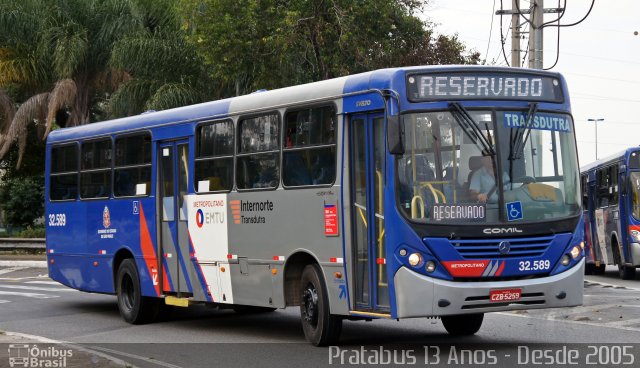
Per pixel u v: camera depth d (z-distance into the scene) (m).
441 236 11.09
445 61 35.16
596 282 25.92
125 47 33.66
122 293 17.06
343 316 12.55
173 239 15.72
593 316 15.88
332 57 31.94
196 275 15.13
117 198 17.31
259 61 31.48
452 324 13.66
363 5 32.25
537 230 11.45
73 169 18.91
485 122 11.50
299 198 12.84
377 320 15.98
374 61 32.72
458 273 11.09
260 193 13.60
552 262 11.52
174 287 15.72
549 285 11.42
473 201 11.25
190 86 33.34
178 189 15.65
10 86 38.34
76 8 35.81
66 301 20.89
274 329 15.18
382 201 11.55
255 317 17.16
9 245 35.97
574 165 11.98
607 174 28.69
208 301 14.87
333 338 12.59
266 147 13.59
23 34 35.84
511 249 11.30
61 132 19.56
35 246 35.72
